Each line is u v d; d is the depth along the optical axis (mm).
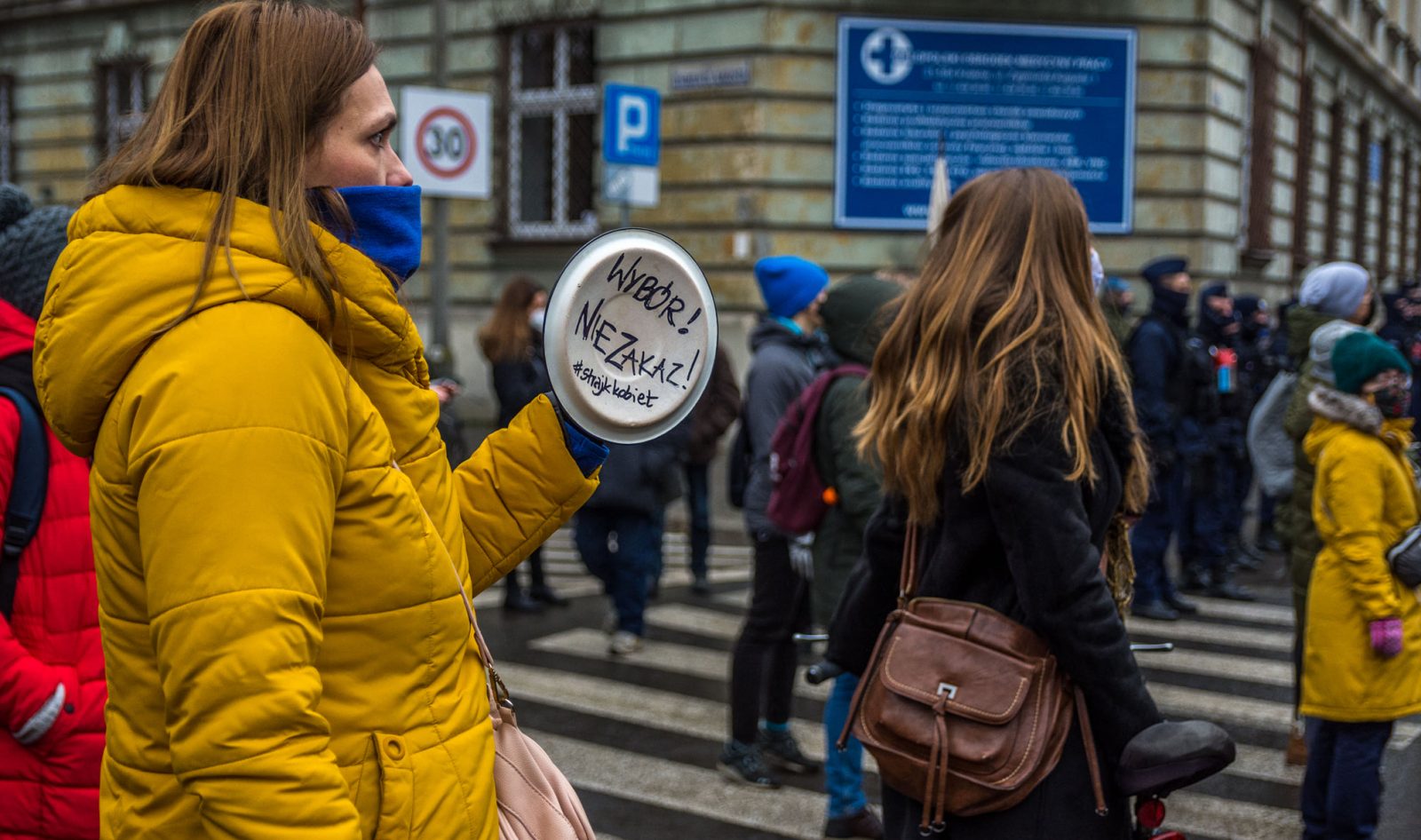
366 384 1396
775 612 4457
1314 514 3717
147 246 1271
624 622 6309
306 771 1172
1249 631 6938
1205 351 7742
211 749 1149
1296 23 15406
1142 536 7227
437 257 10930
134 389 1229
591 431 1578
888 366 2293
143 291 1245
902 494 2256
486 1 12805
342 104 1396
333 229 1373
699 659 6285
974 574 2133
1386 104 22594
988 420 1976
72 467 2088
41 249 2180
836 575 3859
